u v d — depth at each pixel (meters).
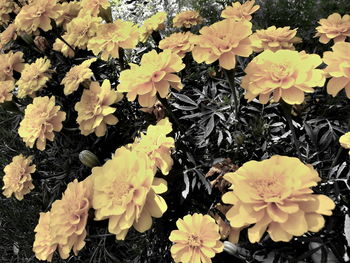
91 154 0.20
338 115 0.20
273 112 0.22
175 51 0.23
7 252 0.33
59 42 0.31
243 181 0.13
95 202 0.15
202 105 0.22
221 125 0.22
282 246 0.17
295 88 0.15
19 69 0.30
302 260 0.18
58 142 0.30
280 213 0.12
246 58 0.25
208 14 0.42
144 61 0.19
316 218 0.12
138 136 0.25
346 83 0.15
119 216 0.15
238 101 0.22
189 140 0.22
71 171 0.28
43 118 0.22
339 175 0.18
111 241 0.24
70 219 0.15
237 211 0.13
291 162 0.13
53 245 0.17
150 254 0.23
